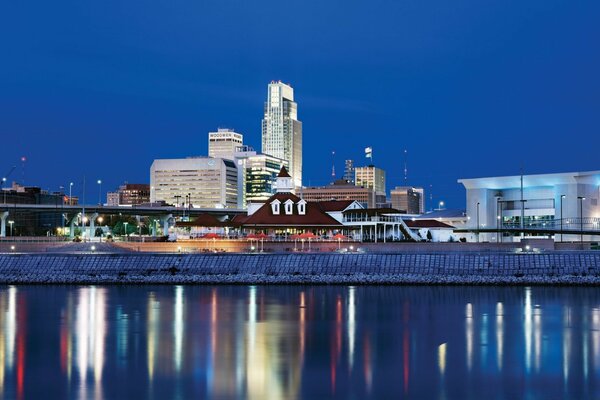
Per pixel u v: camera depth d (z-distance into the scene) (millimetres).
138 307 116625
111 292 140125
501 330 93312
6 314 108750
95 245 189250
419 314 107500
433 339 87375
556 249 185750
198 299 127375
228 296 131625
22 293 138750
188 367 72500
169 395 62594
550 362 74688
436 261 156000
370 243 178625
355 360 75812
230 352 79750
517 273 150875
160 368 72125
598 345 83438
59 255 167250
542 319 102125
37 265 166375
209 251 181875
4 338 88438
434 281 150000
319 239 189000
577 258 151125
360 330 93750
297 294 134750
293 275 157000
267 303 121312
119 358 76750
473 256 154750
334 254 160125
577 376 68938
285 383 66375
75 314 108562
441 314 107312
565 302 120500
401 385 65750
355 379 67875
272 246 184125
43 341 86375
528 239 179750
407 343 85000
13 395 62688
